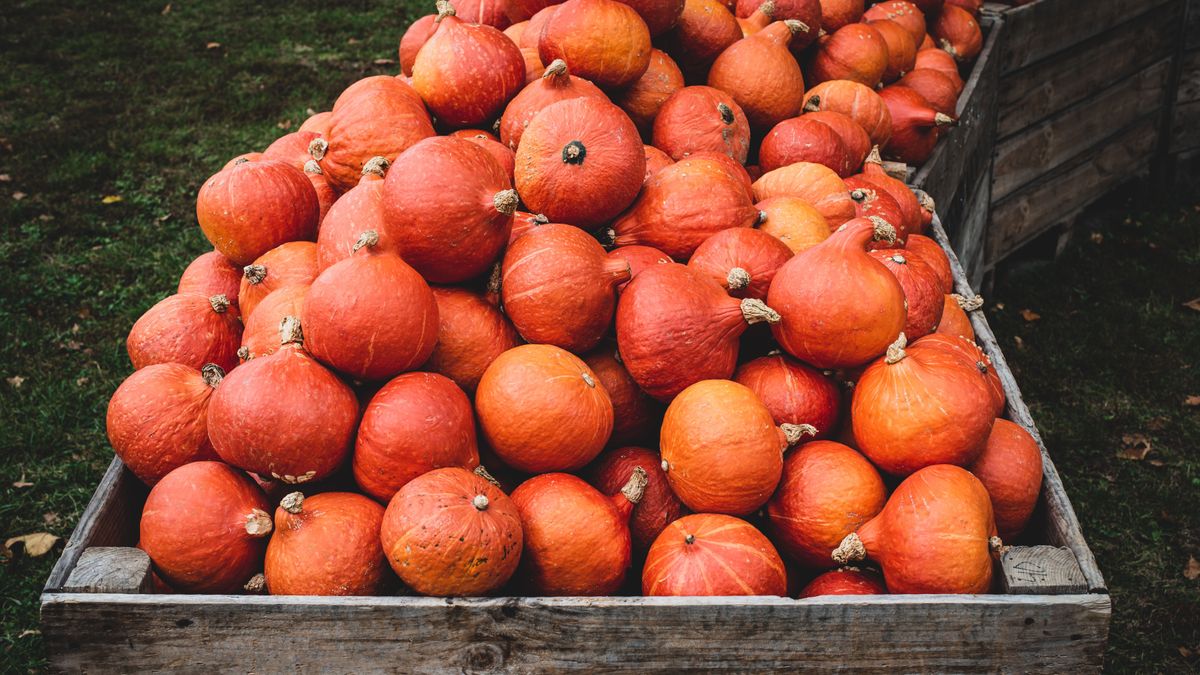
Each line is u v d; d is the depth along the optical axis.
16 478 4.57
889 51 4.81
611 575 2.25
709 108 3.38
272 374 2.24
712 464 2.26
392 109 3.11
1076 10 6.28
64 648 2.08
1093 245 7.06
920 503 2.18
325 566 2.13
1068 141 6.62
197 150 8.02
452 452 2.27
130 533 2.55
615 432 2.66
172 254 6.53
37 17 10.90
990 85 5.62
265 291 2.80
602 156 2.75
